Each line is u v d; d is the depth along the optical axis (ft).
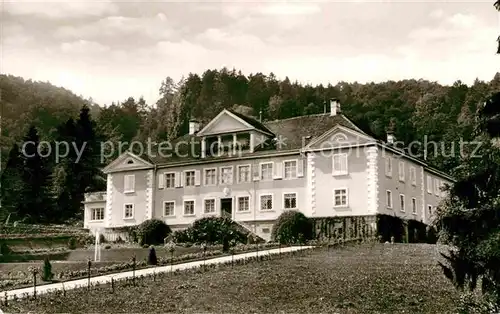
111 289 91.20
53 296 87.40
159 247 167.84
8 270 129.39
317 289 85.66
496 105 56.90
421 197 195.00
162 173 200.44
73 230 221.25
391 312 72.38
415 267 102.68
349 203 167.94
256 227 180.96
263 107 460.96
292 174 178.50
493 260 52.70
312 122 190.70
